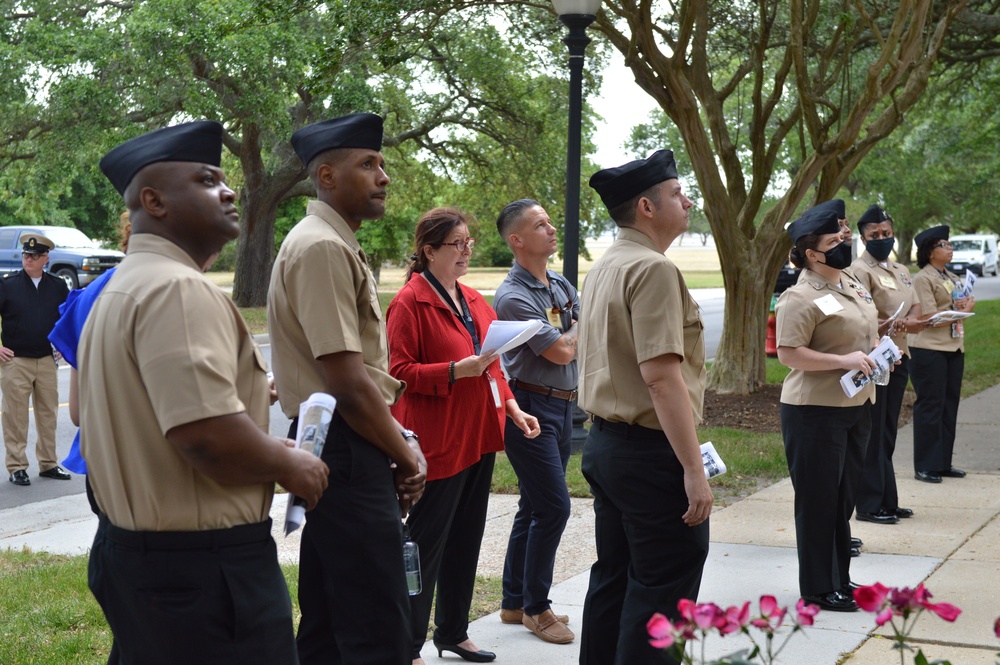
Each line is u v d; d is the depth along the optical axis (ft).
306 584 12.09
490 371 14.99
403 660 11.10
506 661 14.90
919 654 7.42
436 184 114.52
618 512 12.46
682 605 7.20
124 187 8.70
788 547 20.72
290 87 77.51
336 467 10.76
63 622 16.55
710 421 36.65
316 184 11.22
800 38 36.22
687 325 11.75
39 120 83.25
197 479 8.27
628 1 37.27
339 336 10.44
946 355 26.91
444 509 13.88
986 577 18.38
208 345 8.04
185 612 8.21
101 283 11.40
